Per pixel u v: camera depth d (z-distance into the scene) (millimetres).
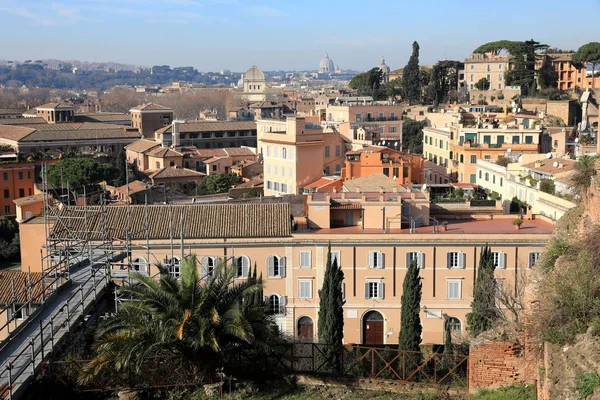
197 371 42500
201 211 85500
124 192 142375
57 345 42812
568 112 184625
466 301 83688
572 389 29109
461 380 45844
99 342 41219
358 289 84125
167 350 41562
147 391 42031
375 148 131875
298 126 136625
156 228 82688
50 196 126438
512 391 38500
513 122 151250
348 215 90125
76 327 48188
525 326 37688
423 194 92000
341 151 143625
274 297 84188
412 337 68812
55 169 153375
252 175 173000
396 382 44000
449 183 132000
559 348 33469
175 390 42375
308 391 43625
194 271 42844
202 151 192250
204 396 42281
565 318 34344
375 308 84062
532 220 92312
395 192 92938
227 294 43188
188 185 167250
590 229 40594
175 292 41781
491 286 67562
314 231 86312
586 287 34688
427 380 47469
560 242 43812
